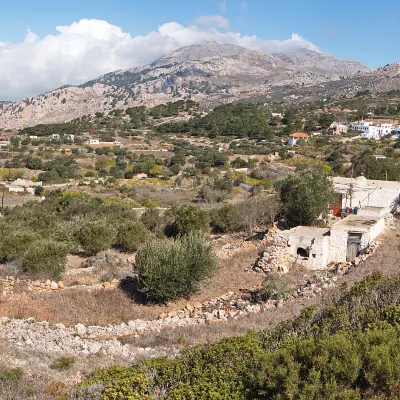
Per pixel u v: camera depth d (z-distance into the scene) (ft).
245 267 80.59
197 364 31.81
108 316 58.29
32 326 52.03
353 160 262.26
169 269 63.05
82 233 98.22
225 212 118.52
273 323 48.85
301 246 79.51
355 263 74.23
